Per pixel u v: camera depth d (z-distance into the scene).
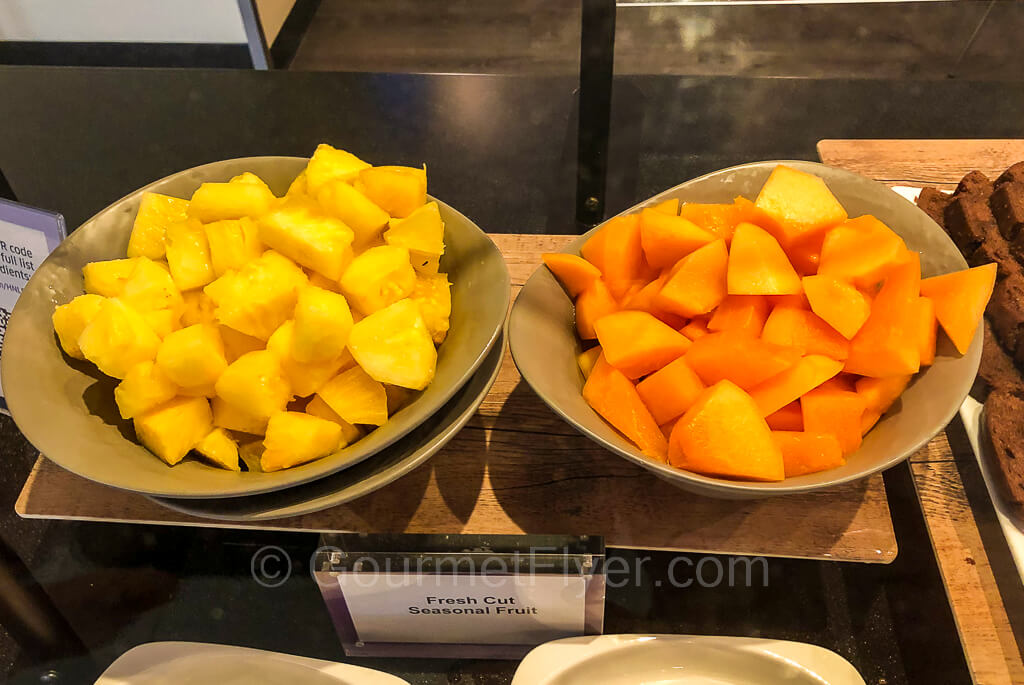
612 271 0.76
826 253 0.72
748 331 0.68
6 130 1.30
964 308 0.69
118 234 0.81
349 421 0.66
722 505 0.75
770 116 1.25
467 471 0.79
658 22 1.37
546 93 1.35
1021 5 1.35
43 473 0.80
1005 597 0.75
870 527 0.73
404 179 0.75
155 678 0.73
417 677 0.79
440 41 1.60
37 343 0.72
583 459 0.79
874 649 0.79
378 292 0.68
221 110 1.34
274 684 0.74
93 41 1.79
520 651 0.79
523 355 0.68
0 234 0.82
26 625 0.81
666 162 1.19
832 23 1.34
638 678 0.74
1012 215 0.88
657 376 0.68
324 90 1.35
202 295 0.72
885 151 1.09
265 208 0.75
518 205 1.16
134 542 0.88
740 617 0.82
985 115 1.23
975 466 0.82
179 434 0.66
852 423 0.66
